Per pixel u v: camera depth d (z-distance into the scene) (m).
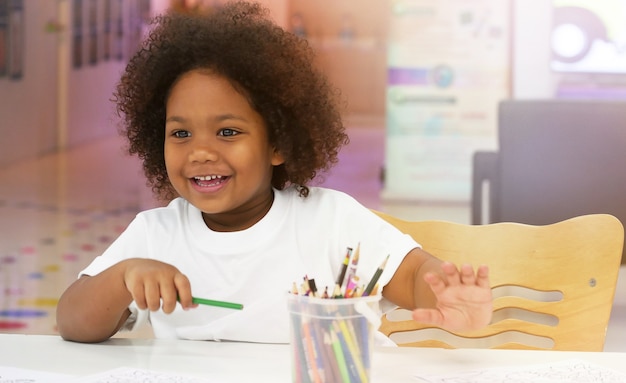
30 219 5.54
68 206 6.09
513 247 1.41
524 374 1.02
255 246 1.24
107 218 5.70
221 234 1.25
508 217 3.19
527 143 3.13
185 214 1.30
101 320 1.12
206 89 1.17
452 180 6.02
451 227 1.44
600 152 3.08
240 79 1.17
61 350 1.12
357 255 0.95
